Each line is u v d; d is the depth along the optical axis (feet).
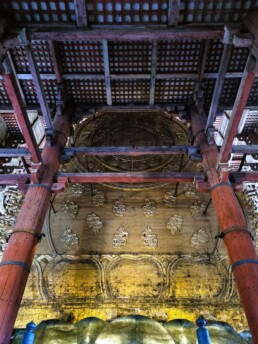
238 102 27.61
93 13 28.66
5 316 22.88
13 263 25.99
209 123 37.99
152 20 29.30
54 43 38.40
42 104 36.88
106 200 44.65
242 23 26.86
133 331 27.35
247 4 27.68
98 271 36.63
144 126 56.29
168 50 39.83
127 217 42.39
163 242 39.40
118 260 37.58
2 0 27.30
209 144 38.14
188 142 49.65
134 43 38.78
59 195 45.29
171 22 28.68
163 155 51.19
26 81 42.96
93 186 46.57
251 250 26.50
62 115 44.04
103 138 54.29
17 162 51.11
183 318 32.68
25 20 28.66
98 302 34.06
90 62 41.34
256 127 53.21
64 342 27.22
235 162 54.03
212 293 34.88
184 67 41.83
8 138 55.62
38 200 31.45
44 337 27.43
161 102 46.96
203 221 41.86
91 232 40.57
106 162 50.16
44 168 34.50
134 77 42.22
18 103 28.43
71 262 37.55
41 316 32.94
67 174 35.94
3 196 44.19
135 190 45.93
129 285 35.42
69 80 43.60
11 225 41.22
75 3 27.35
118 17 29.07
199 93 42.50
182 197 44.96
